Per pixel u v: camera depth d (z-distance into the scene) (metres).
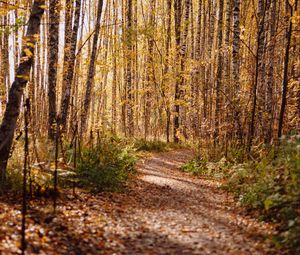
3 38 25.23
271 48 18.55
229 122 16.47
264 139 15.38
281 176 8.34
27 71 8.86
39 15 8.85
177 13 27.31
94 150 12.16
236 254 5.89
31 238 5.86
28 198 8.04
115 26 31.12
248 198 8.89
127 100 27.64
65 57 19.84
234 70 17.47
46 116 25.80
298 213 6.79
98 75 37.12
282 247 6.01
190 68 26.34
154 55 29.45
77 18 16.09
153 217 8.05
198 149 17.53
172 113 27.53
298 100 16.47
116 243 6.30
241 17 27.59
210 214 8.45
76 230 6.65
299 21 13.07
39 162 8.82
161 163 18.12
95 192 9.71
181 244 6.39
